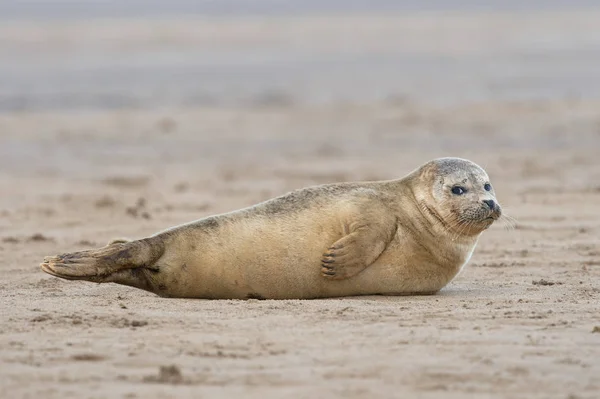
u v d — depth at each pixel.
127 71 147.00
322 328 27.56
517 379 22.92
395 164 79.62
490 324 28.23
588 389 22.28
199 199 63.47
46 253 44.88
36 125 104.50
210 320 28.52
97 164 83.31
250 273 32.66
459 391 22.09
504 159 80.25
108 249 32.06
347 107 115.25
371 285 33.66
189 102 121.06
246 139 96.56
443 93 123.19
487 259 43.03
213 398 21.41
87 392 21.81
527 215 55.34
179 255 32.34
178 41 189.38
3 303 31.61
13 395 21.61
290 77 141.75
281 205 33.47
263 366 23.83
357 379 22.86
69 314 29.16
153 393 21.73
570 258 43.06
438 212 34.28
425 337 26.55
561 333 27.11
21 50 174.88
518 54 159.25
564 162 78.31
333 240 33.00
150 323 28.09
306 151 88.81
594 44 168.62
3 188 70.25
